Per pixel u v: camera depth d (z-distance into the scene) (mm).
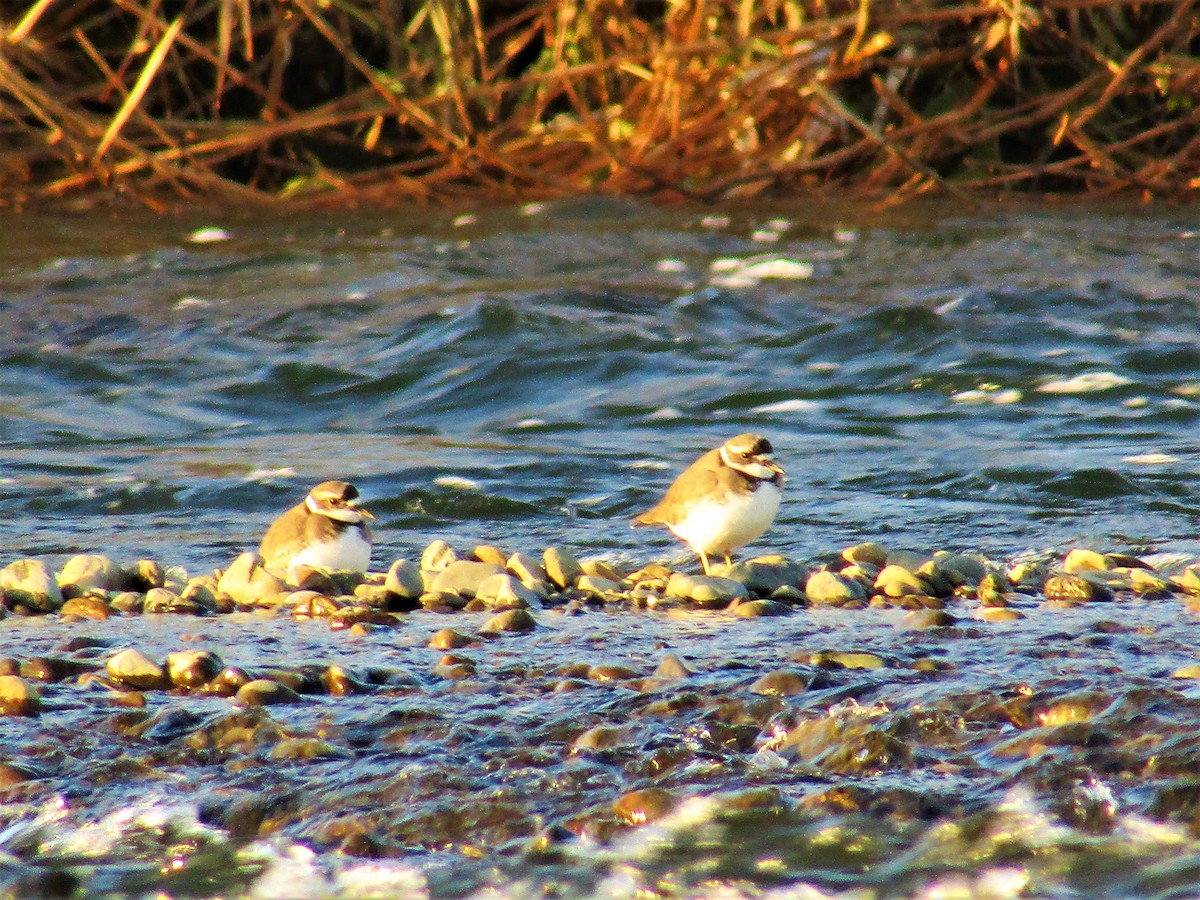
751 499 10250
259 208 31141
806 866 5395
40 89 30984
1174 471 13906
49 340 20359
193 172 30562
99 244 26812
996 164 31703
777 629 8977
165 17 34844
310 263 24828
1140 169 32562
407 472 14570
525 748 6590
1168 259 23594
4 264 25016
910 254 24719
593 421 16797
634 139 31750
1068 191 33531
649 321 20766
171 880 5570
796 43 30844
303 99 36062
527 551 12078
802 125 31938
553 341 19688
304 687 7605
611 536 12625
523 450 15453
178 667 7758
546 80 31906
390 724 6957
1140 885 5117
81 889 5523
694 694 7164
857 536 12164
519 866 5512
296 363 19078
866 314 20250
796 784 6043
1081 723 6328
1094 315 20328
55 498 13875
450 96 30516
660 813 5809
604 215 29234
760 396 17469
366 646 8703
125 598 9945
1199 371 17891
